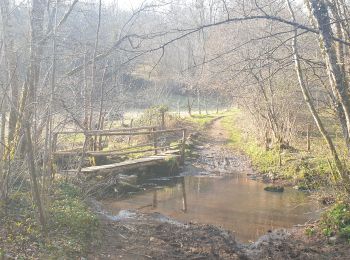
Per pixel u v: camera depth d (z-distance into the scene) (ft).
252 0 27.84
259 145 66.85
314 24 22.90
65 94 34.06
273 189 43.68
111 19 51.65
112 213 33.45
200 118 107.86
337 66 22.86
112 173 43.75
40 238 22.48
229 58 44.32
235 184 47.47
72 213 26.43
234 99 81.35
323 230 27.96
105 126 60.80
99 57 30.14
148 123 76.07
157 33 20.12
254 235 29.60
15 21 27.81
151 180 49.44
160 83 96.94
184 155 59.82
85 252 23.04
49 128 25.64
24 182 28.94
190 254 24.80
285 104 58.80
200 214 34.76
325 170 44.39
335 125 50.37
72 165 40.40
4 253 19.58
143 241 26.73
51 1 29.76
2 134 24.77
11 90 25.70
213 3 28.53
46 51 27.86
